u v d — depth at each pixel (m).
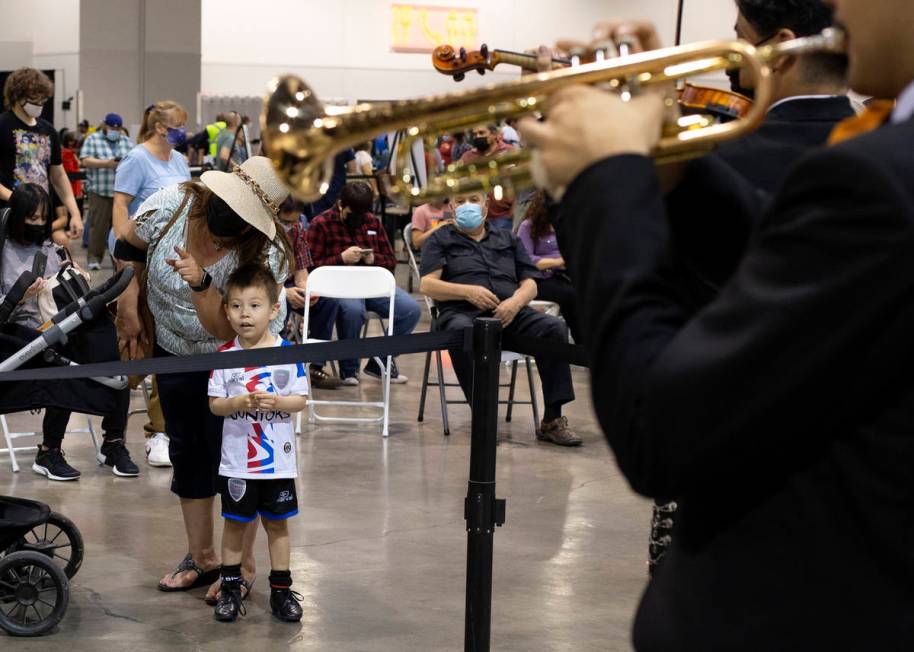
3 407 4.12
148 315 4.30
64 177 7.89
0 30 22.48
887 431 0.96
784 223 0.98
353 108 1.11
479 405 3.02
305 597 4.13
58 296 4.79
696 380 0.96
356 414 7.06
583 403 7.66
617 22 1.24
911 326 0.92
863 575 0.97
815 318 0.92
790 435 0.96
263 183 3.79
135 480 5.51
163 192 3.95
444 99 1.09
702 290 1.24
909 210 0.91
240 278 3.77
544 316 6.57
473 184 1.17
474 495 3.04
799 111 1.55
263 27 21.50
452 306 6.61
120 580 4.25
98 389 4.21
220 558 4.39
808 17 1.59
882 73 1.09
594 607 4.12
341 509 5.17
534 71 2.05
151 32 20.73
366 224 7.74
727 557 1.04
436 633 3.86
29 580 3.75
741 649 1.02
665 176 1.21
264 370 3.79
